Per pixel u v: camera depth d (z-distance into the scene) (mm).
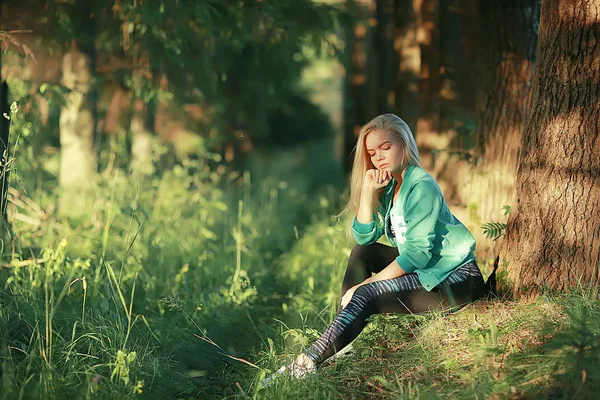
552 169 4195
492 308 4207
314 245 8133
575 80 4117
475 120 6875
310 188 16812
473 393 3461
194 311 5465
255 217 9680
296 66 13141
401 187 4223
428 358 3955
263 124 15391
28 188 8211
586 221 4133
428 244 4070
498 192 6301
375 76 10734
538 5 6352
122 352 3924
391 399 3678
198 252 7227
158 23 6875
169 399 4062
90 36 7895
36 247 6027
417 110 9164
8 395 3621
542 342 3762
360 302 4078
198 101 11703
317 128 19500
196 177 10117
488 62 6477
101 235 6938
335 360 4133
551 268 4207
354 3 8852
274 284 6875
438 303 4176
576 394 3217
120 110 12578
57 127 10133
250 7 7441
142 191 8672
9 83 7742
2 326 4195
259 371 4250
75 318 4520
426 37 8156
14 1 7188
